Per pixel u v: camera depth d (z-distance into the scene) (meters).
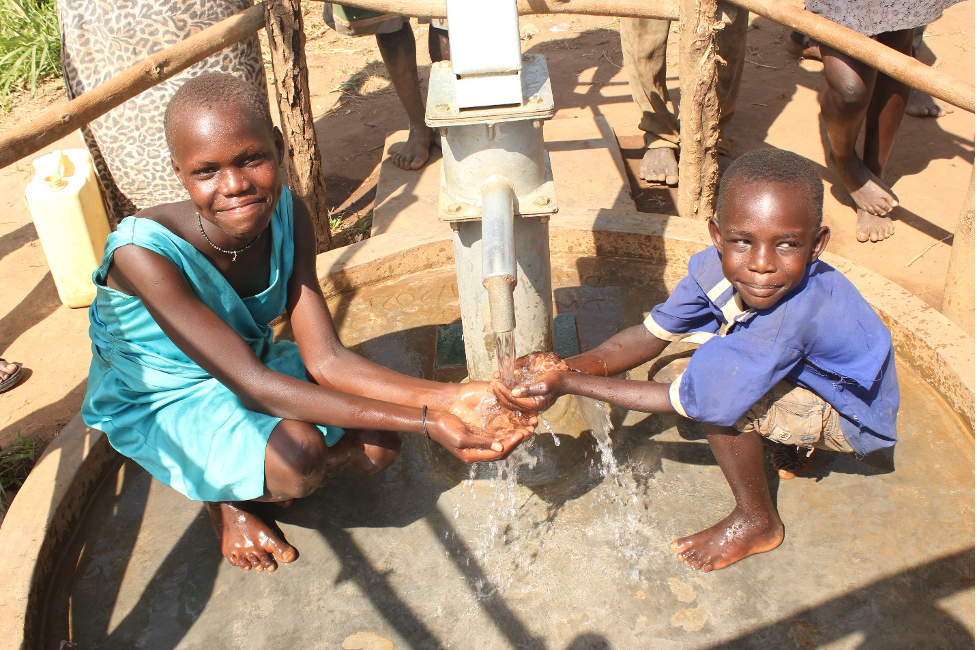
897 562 1.86
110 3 3.14
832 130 3.23
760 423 1.83
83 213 3.18
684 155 2.98
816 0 3.11
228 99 1.64
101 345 2.00
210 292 1.89
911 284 3.07
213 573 1.99
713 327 2.07
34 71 5.17
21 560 1.91
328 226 3.29
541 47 5.32
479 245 1.99
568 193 3.39
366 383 1.99
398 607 1.87
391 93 4.98
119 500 2.21
